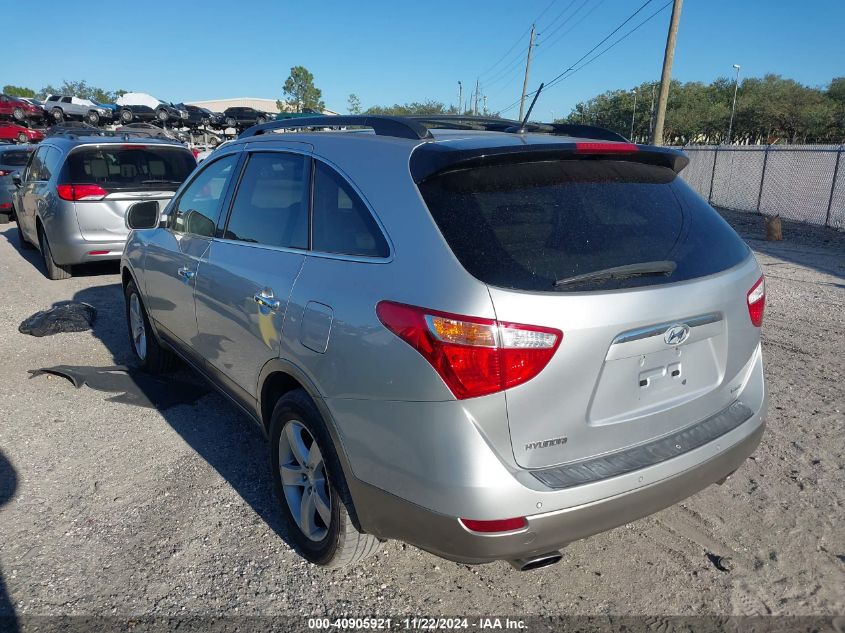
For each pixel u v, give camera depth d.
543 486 2.21
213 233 3.81
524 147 2.48
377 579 2.94
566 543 2.32
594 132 3.54
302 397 2.80
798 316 7.09
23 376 5.34
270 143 3.52
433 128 3.19
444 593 2.84
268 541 3.20
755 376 2.94
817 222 16.78
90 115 37.53
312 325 2.66
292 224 3.09
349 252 2.66
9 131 33.50
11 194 14.61
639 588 2.86
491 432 2.17
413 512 2.31
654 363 2.45
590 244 2.37
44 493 3.63
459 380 2.14
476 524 2.18
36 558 3.08
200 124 38.50
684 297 2.44
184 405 4.79
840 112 56.22
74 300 7.77
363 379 2.40
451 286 2.20
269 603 2.78
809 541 3.13
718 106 61.38
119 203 8.16
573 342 2.19
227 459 4.00
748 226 16.31
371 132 3.09
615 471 2.34
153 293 4.61
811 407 4.62
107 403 4.82
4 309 7.36
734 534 3.21
